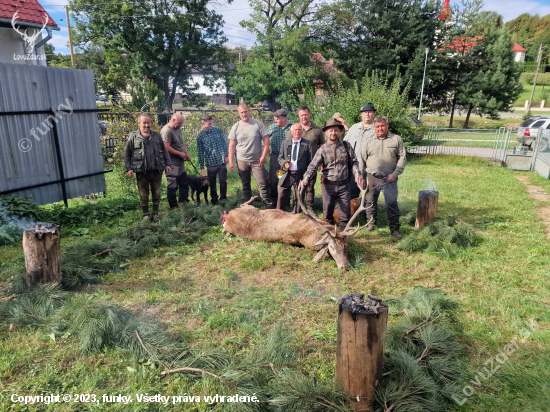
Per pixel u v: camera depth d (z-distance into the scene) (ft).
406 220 23.40
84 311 11.40
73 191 26.86
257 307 13.39
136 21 108.88
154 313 12.97
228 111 47.19
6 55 37.73
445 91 115.24
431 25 105.29
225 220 20.84
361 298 9.01
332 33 113.09
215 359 10.06
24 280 13.92
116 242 18.07
